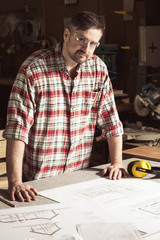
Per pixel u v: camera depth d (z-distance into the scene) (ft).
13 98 5.57
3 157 8.91
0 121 16.02
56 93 5.89
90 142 6.59
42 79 5.74
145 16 13.60
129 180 5.61
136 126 11.83
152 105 11.60
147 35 13.56
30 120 5.61
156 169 5.84
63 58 5.84
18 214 4.29
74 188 5.23
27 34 18.79
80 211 4.38
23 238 3.70
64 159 6.27
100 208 4.49
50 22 18.19
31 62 5.74
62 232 3.83
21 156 5.44
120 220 4.13
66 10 17.24
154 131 11.29
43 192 5.07
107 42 15.74
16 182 5.12
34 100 5.72
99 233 3.82
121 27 15.14
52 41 17.22
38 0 18.54
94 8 16.02
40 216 4.23
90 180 5.60
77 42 5.32
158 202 4.68
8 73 20.63
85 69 6.15
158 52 13.43
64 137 6.15
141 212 4.36
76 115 6.16
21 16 19.69
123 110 13.24
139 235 3.78
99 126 6.59
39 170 6.15
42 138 6.00
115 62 14.76
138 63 14.44
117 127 6.41
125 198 4.83
